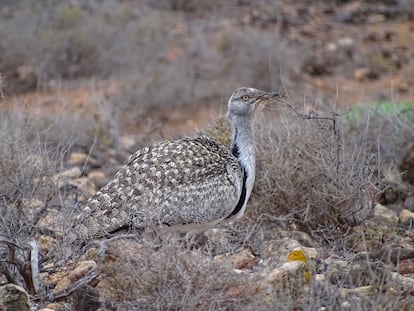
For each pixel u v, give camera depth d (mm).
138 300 11086
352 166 14695
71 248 12383
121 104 24484
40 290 11648
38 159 15336
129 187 12258
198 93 26125
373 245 13883
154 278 11125
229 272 11242
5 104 16906
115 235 12086
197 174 12641
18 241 12016
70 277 12047
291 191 14695
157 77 26422
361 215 14617
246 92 13812
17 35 27734
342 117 18750
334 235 14461
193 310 10820
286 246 13258
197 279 11086
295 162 14789
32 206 14281
